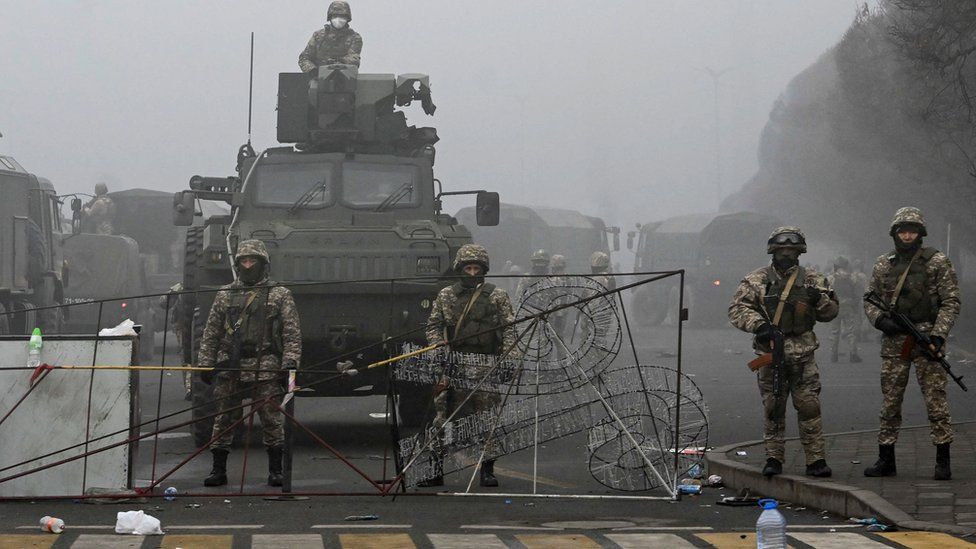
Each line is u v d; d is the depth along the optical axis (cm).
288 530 1850
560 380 2312
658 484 2295
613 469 2305
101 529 1845
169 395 4588
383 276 3147
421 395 3272
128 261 6850
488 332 2370
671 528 1867
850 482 2166
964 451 2608
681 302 2180
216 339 2419
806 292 2192
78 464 2195
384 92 3781
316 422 3716
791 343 2189
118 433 2195
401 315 3155
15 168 5009
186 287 3597
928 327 2217
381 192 3591
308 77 3809
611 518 1984
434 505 2139
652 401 2330
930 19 5516
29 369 2211
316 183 3566
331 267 3139
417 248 3173
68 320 6278
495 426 2327
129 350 2222
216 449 2386
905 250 2242
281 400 2383
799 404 2194
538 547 1691
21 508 2095
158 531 1811
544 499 2212
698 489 2283
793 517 1992
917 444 2738
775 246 2208
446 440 2328
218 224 3338
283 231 3206
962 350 6756
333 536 1789
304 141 3775
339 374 2319
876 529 1817
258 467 2714
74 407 2208
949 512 1898
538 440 2320
